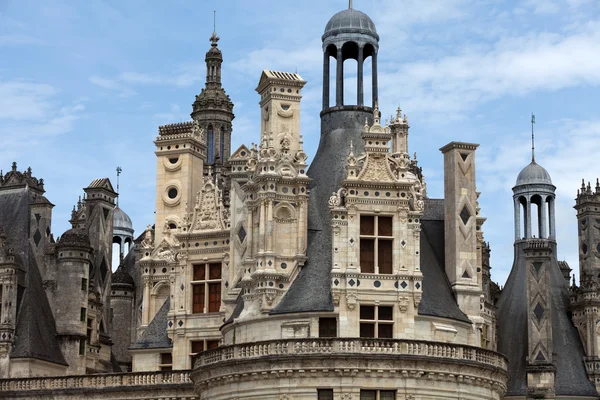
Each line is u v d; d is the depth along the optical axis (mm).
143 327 97438
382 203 81250
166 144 100375
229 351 79562
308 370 77000
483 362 79688
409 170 92312
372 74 88438
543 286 94438
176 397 88375
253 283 82125
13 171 105812
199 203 94375
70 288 101062
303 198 82812
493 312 95688
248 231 83375
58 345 99875
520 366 94188
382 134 82000
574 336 96438
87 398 90312
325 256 81812
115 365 112125
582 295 96375
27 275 100250
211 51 140375
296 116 85375
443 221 87750
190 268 93625
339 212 80625
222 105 138000
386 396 77188
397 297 80125
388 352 77250
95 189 114750
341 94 87688
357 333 79250
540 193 102375
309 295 80312
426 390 77562
